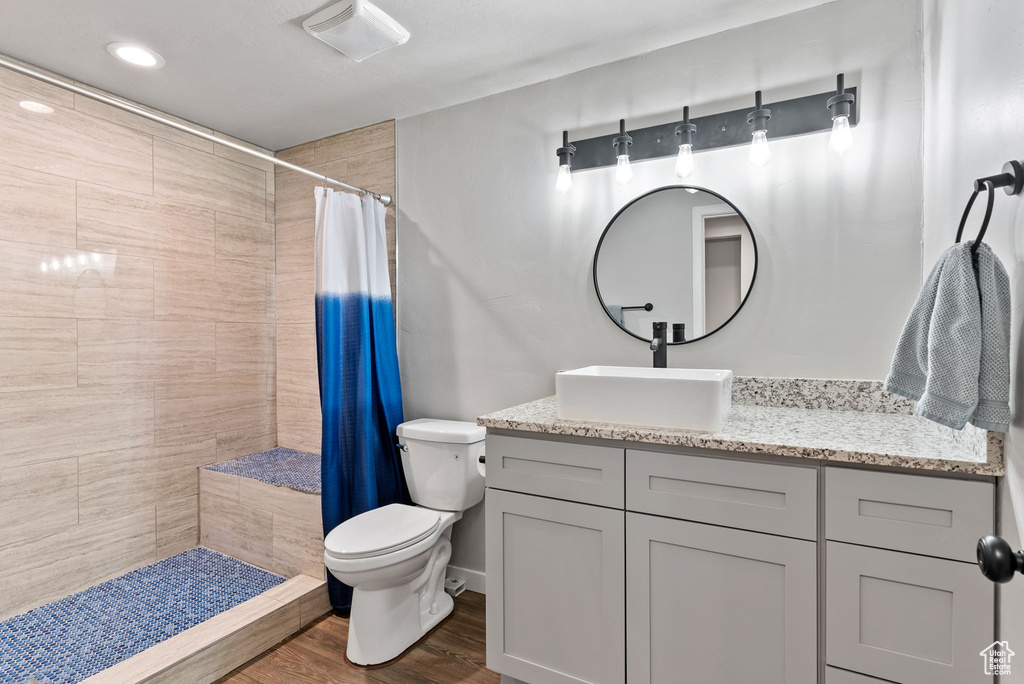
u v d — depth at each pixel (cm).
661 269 201
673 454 141
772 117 181
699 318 195
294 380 301
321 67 212
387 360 243
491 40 194
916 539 116
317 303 220
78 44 194
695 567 139
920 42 162
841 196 173
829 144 171
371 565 178
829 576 124
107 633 196
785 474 128
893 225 167
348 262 229
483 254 239
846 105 165
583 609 154
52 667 177
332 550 179
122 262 237
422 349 255
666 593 142
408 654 195
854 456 120
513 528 165
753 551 132
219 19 179
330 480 217
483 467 223
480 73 218
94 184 227
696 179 196
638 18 182
